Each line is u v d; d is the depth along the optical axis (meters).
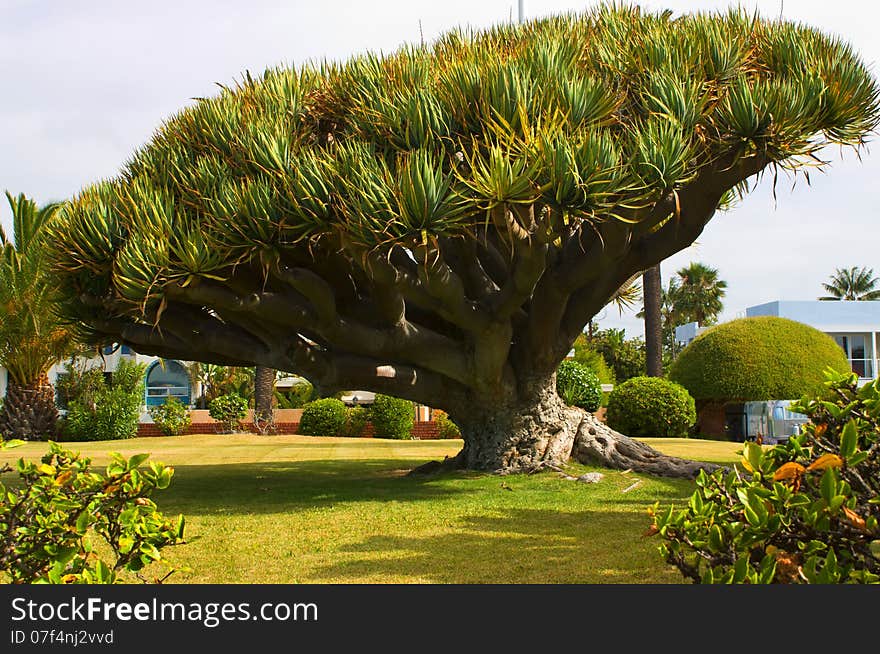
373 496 9.77
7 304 21.73
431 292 9.33
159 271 8.05
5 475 12.03
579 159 7.57
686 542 3.47
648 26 9.59
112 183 10.03
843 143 9.20
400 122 8.66
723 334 25.92
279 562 6.23
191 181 9.20
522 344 11.44
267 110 9.70
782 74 9.36
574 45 9.37
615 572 5.71
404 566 6.01
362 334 10.10
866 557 3.37
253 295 9.12
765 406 22.66
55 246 9.62
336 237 8.77
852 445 3.27
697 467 11.26
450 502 9.14
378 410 25.14
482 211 8.86
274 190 8.38
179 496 10.05
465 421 11.96
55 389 26.44
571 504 8.98
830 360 24.84
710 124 8.76
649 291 26.41
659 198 8.19
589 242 9.91
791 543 3.34
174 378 41.38
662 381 21.53
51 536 3.59
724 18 9.92
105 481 3.68
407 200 7.72
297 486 11.00
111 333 11.23
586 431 12.08
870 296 69.25
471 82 8.48
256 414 26.58
